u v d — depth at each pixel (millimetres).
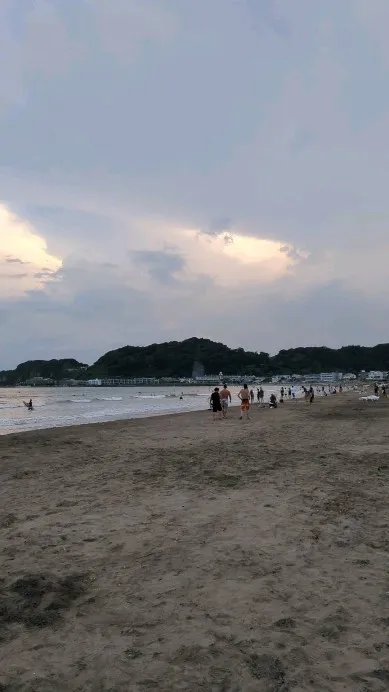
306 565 4594
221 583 4203
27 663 3045
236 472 9508
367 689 2730
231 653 3115
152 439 16312
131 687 2791
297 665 2975
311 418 25047
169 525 5988
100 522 6195
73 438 17219
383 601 3824
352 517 6191
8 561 4844
